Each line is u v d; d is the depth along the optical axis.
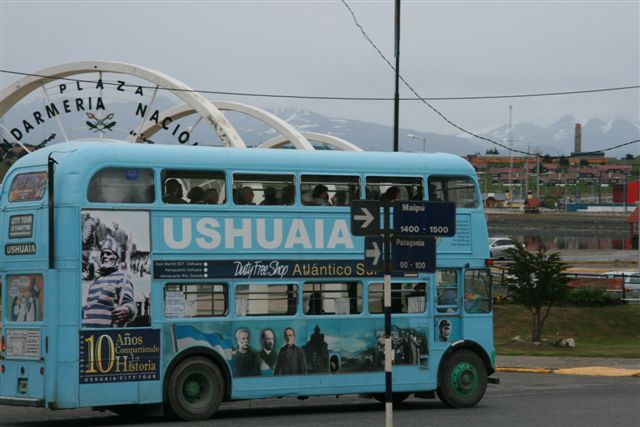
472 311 21.09
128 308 17.89
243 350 18.81
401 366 20.28
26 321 17.89
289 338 19.22
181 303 18.36
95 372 17.59
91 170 17.78
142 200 18.14
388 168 20.28
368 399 23.66
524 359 31.98
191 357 18.45
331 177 19.78
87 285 17.59
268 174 19.22
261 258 19.02
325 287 19.62
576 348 36.06
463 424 17.97
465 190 21.09
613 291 46.66
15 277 18.17
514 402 21.61
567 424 17.91
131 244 17.98
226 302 18.77
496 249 75.19
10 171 18.52
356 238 19.86
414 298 20.52
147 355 18.02
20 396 17.89
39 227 17.77
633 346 37.56
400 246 13.34
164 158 18.38
